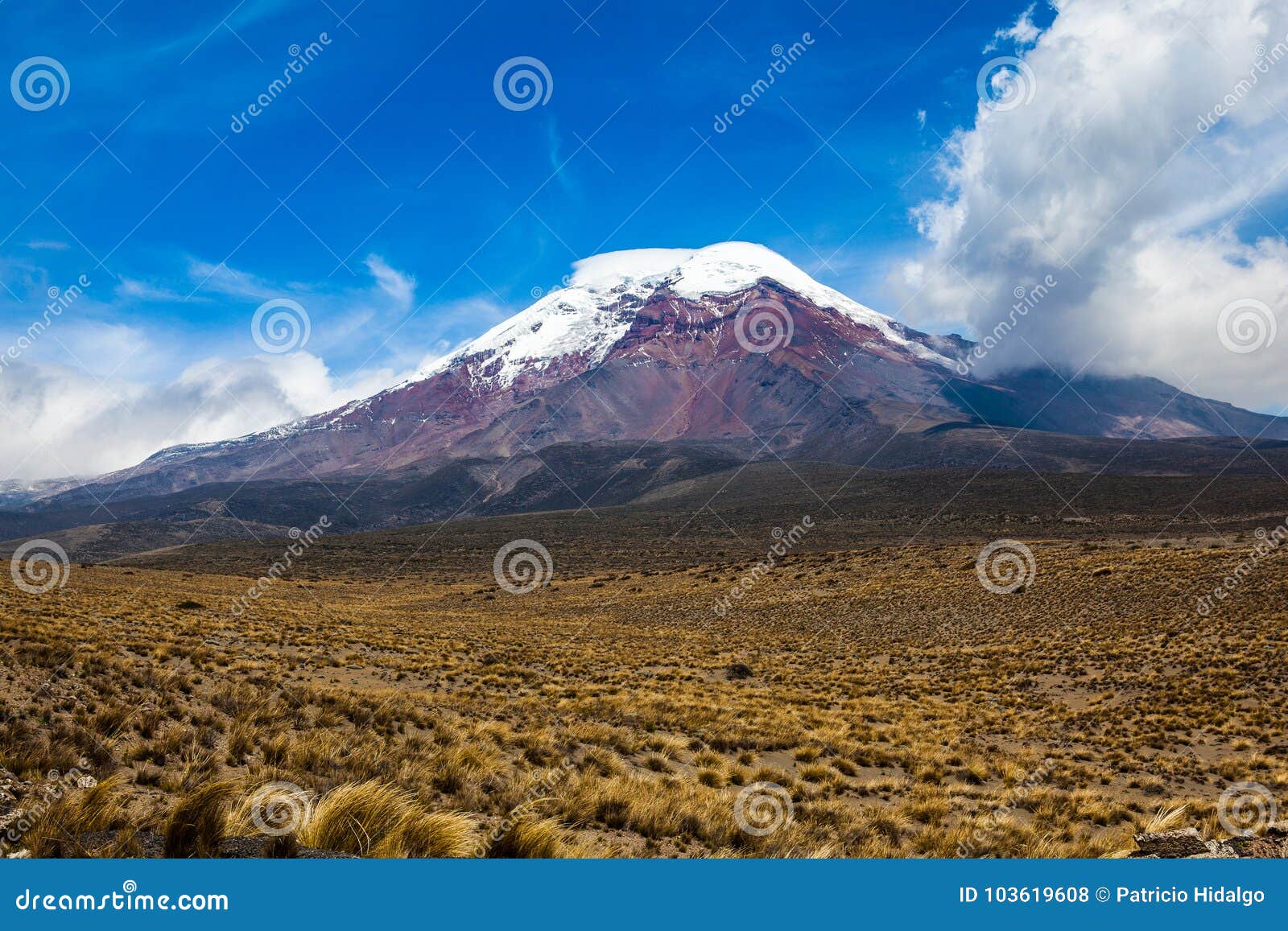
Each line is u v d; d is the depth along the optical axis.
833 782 17.84
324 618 50.91
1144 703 30.89
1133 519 132.75
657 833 11.73
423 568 131.62
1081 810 16.86
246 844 7.85
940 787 18.61
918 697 35.72
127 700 14.27
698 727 22.95
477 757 14.17
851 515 165.88
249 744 13.00
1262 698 29.41
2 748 10.33
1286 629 37.41
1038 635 48.69
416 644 39.59
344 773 11.98
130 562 146.25
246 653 27.98
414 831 8.61
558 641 52.62
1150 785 19.84
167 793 10.21
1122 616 48.41
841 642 54.88
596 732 19.23
